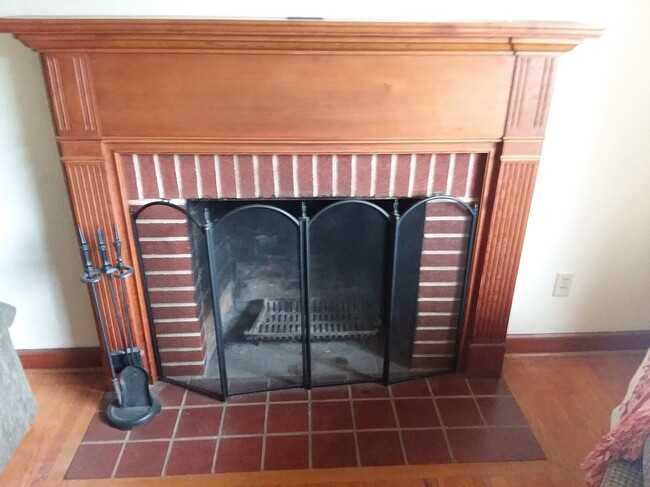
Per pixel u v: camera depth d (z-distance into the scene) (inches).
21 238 66.9
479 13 58.7
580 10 58.8
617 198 68.8
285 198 62.2
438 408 68.7
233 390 71.3
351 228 74.2
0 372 58.1
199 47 52.4
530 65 55.4
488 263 66.6
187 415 67.4
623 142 65.4
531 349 79.0
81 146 56.9
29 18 49.5
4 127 60.5
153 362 71.9
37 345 74.4
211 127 56.7
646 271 74.0
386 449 62.3
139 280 65.9
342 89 55.6
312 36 51.1
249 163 60.1
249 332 77.2
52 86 54.0
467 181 62.9
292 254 77.7
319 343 80.0
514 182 61.5
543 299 75.9
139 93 54.8
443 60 54.9
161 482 58.1
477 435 64.5
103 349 69.0
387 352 69.7
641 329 78.8
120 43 51.7
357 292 79.6
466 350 73.5
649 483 34.7
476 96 56.7
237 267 79.1
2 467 58.8
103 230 61.7
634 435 38.3
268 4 57.4
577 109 63.5
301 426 65.6
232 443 63.1
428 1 58.0
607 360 78.1
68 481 58.2
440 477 58.7
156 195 61.6
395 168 61.5
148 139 57.0
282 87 55.2
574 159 66.3
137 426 65.5
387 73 55.1
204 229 59.8
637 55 60.7
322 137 57.7
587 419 67.2
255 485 57.7
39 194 64.4
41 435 64.3
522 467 60.1
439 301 70.8
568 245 71.9
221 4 57.3
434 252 67.4
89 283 59.4
